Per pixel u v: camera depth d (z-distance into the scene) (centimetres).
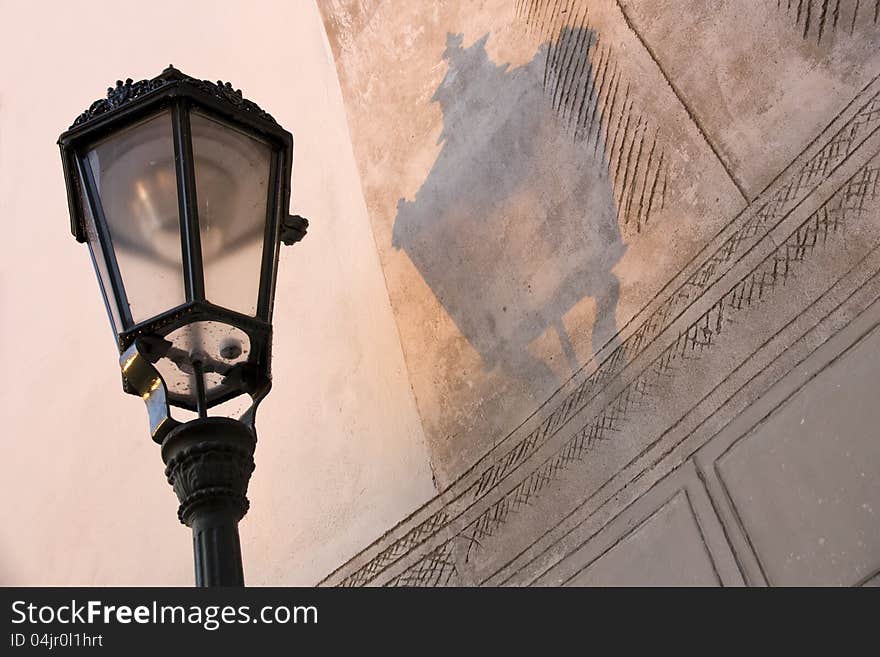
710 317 237
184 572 326
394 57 340
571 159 278
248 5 404
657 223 255
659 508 230
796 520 207
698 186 250
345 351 320
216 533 200
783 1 244
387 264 317
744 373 226
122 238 224
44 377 413
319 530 299
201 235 222
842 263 217
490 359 279
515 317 278
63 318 420
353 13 359
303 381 327
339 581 285
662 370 241
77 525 368
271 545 310
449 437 280
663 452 234
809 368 216
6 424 416
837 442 206
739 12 252
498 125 300
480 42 314
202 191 226
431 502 276
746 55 249
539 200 283
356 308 322
